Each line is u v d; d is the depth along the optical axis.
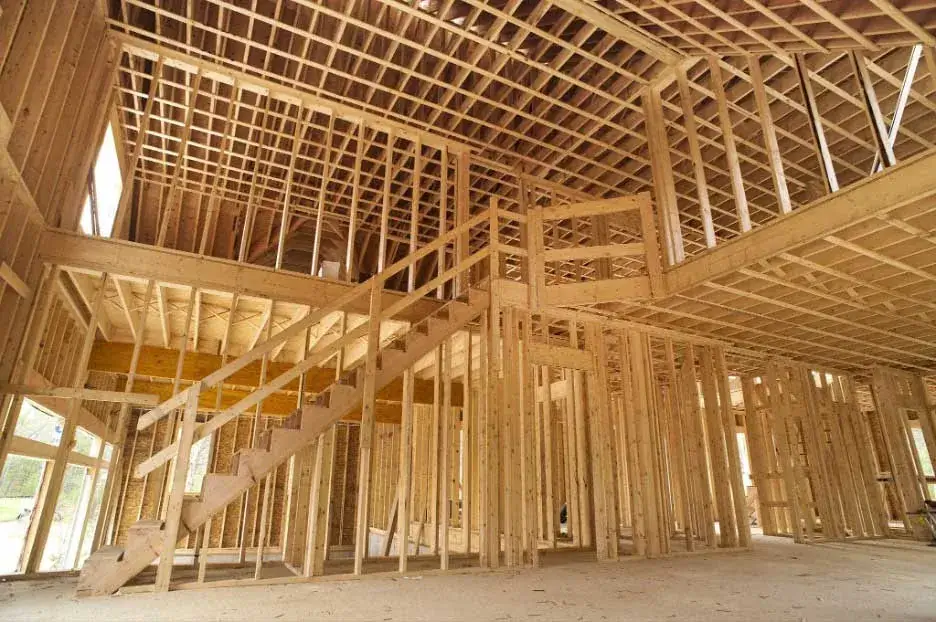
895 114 6.61
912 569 6.41
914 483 10.74
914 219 5.63
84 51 6.73
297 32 7.18
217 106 9.42
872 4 5.57
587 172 10.10
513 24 7.28
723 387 9.16
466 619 3.83
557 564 6.73
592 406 7.72
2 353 5.56
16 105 5.02
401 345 6.48
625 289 7.38
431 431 11.68
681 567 6.51
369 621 3.75
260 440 5.55
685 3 6.55
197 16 7.54
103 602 4.32
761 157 9.49
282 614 3.94
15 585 5.06
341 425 13.41
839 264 6.70
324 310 5.92
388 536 9.85
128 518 11.41
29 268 5.83
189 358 9.22
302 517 6.86
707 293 7.37
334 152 10.27
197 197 11.64
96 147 7.08
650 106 8.04
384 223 8.02
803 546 8.97
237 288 6.81
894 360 11.07
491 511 6.39
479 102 8.91
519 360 7.37
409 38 7.74
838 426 11.05
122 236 11.20
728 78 7.98
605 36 7.43
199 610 4.05
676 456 8.73
